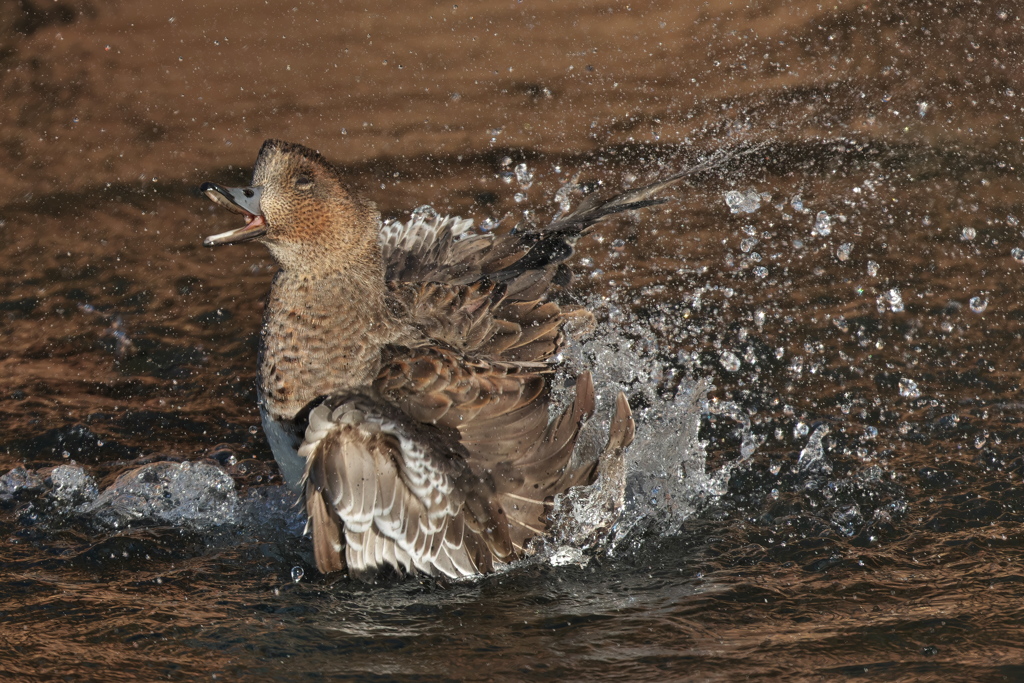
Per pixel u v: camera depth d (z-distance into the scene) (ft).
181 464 30.68
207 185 24.29
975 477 29.89
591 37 66.64
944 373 35.78
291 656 22.38
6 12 64.44
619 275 42.78
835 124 55.98
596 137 56.65
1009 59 59.77
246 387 36.42
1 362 37.29
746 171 51.88
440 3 70.49
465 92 61.36
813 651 22.52
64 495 29.12
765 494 29.25
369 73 63.46
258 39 65.87
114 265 44.39
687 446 30.86
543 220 48.19
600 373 33.63
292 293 24.94
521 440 25.81
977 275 41.98
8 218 47.88
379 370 25.20
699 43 65.57
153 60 62.75
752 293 41.22
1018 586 24.89
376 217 25.96
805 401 34.42
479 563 25.30
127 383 36.37
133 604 24.35
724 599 24.68
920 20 63.98
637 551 26.76
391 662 22.21
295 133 57.11
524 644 22.90
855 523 27.84
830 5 66.95
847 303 40.27
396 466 23.86
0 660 22.00
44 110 57.11
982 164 51.29
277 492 29.76
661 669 21.88
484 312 27.84
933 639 22.89
